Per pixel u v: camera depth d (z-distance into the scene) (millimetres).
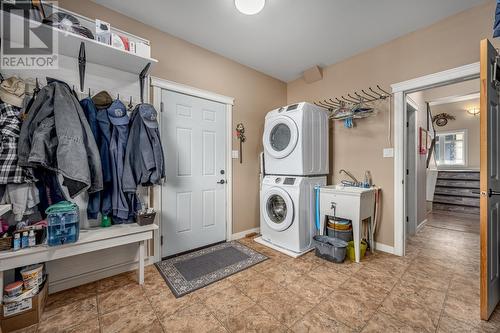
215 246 2713
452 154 6449
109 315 1473
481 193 1408
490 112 1440
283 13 2045
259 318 1441
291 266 2166
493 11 1875
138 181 1962
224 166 2887
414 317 1438
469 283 1839
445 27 2127
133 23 2123
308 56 2857
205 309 1533
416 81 2295
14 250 1358
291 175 2613
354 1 1893
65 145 1516
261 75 3332
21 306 1348
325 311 1505
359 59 2783
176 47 2424
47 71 1705
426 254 2453
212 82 2740
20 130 1498
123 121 1922
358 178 2799
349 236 2430
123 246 2064
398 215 2443
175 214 2424
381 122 2594
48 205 1643
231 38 2463
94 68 1917
